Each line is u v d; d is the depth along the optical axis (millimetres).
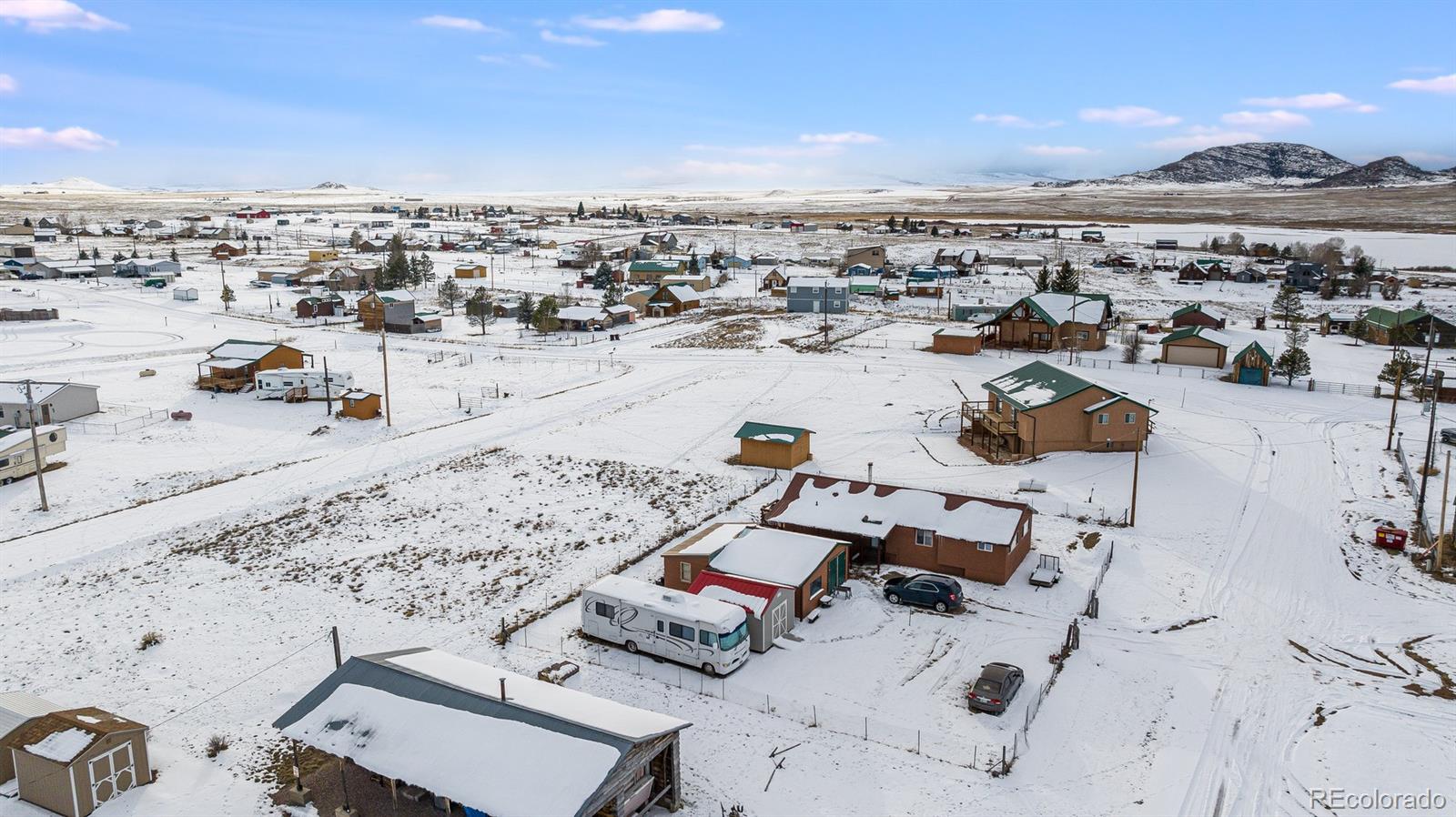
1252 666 31422
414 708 24688
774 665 31891
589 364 88500
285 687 30594
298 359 80188
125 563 41656
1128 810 23641
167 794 24719
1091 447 55500
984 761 25969
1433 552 39844
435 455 57719
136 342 98938
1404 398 68938
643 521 46375
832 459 56156
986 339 94500
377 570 40875
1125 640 33344
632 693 29891
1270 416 63438
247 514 47719
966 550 38969
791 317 114812
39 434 55625
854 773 25484
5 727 24859
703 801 24422
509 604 37000
